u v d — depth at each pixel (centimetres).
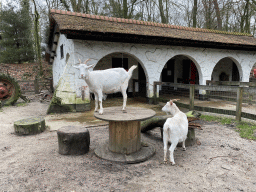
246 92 611
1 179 313
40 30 2123
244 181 305
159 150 436
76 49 783
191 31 1088
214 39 1016
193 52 1030
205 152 414
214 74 1403
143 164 367
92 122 648
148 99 974
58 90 779
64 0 1530
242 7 1647
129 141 393
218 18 1518
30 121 550
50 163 366
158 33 889
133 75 1232
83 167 353
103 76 382
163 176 322
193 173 330
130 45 890
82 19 846
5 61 1802
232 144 456
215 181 306
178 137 358
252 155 397
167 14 1822
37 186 295
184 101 1046
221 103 977
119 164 366
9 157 393
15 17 1722
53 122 650
